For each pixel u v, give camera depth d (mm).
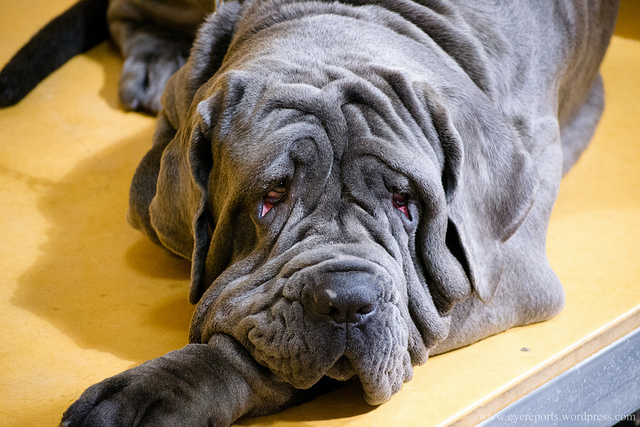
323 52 3023
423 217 2854
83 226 4301
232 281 2861
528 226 3529
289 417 2805
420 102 2885
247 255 2904
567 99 4457
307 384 2592
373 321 2531
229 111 2910
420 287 2877
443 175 2949
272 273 2727
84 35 6504
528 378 3100
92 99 5820
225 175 2889
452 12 3521
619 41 6992
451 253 2998
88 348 3262
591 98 5195
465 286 2965
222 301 2799
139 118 5574
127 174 4848
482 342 3359
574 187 4750
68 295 3672
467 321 3230
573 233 4266
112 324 3453
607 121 5582
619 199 4605
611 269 3938
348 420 2787
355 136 2770
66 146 5160
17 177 4773
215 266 2992
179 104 3850
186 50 5730
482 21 3604
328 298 2469
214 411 2574
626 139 5324
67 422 2426
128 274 3875
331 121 2762
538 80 3787
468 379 3061
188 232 3293
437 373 3111
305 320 2541
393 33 3238
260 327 2631
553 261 4016
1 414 2795
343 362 2568
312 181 2760
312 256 2627
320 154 2746
